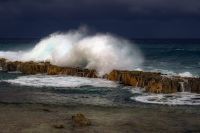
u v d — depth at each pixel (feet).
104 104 63.05
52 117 51.44
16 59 124.98
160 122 50.19
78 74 95.35
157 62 137.49
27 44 322.14
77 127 46.62
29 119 50.11
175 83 75.10
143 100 66.74
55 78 91.45
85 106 59.98
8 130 44.73
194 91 74.28
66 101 65.00
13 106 58.54
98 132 44.75
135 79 81.41
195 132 45.85
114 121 50.11
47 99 66.39
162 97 69.51
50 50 121.70
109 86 80.84
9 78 92.94
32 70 101.50
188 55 182.91
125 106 61.31
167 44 388.98
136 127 47.39
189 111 57.98
